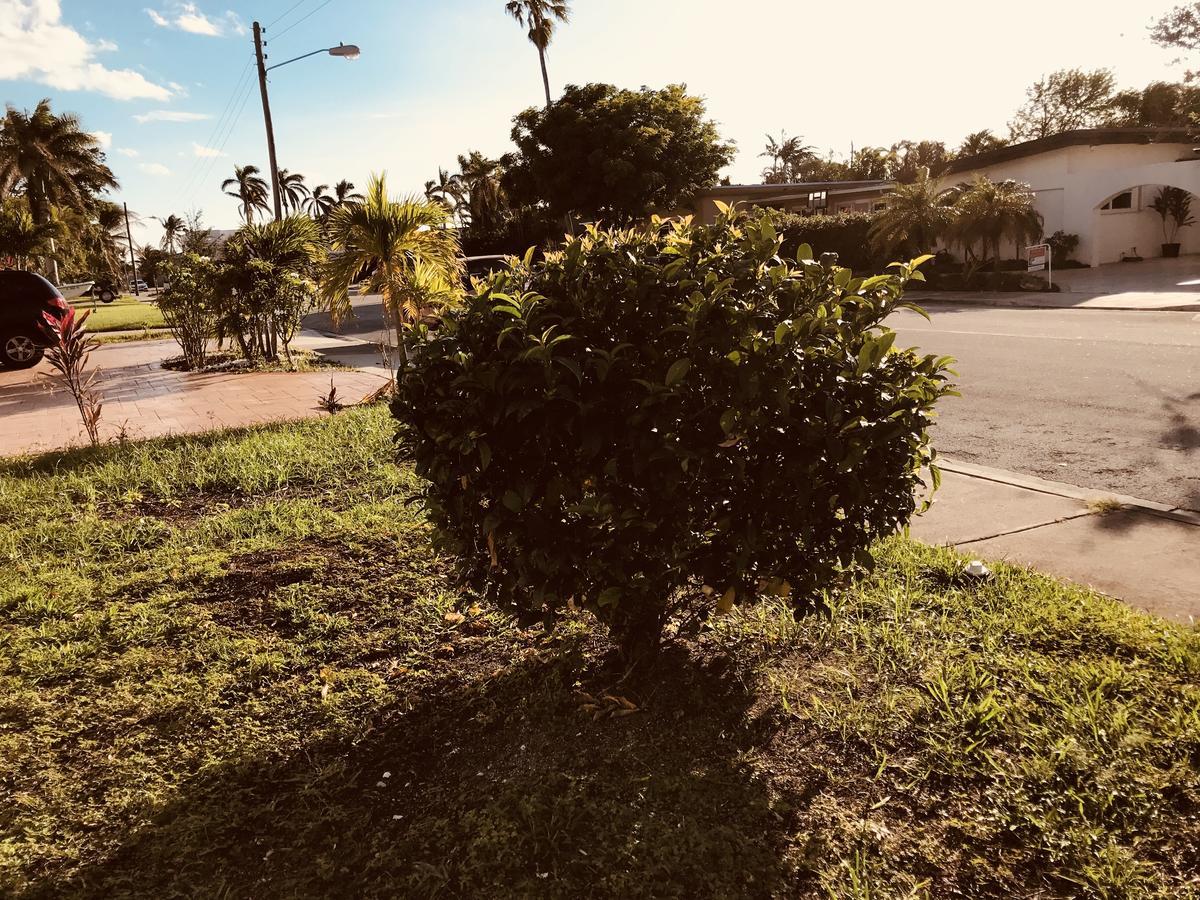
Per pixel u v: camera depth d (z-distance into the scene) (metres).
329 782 2.69
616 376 2.51
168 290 15.05
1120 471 5.89
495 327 2.63
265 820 2.53
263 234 14.42
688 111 37.78
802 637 3.44
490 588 2.98
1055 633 3.31
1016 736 2.67
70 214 54.97
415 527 5.01
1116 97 52.59
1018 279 23.02
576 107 37.03
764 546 2.69
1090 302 18.75
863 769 2.61
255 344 14.97
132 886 2.27
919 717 2.83
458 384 2.56
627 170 34.97
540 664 3.37
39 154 53.09
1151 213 30.22
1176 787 2.38
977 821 2.34
